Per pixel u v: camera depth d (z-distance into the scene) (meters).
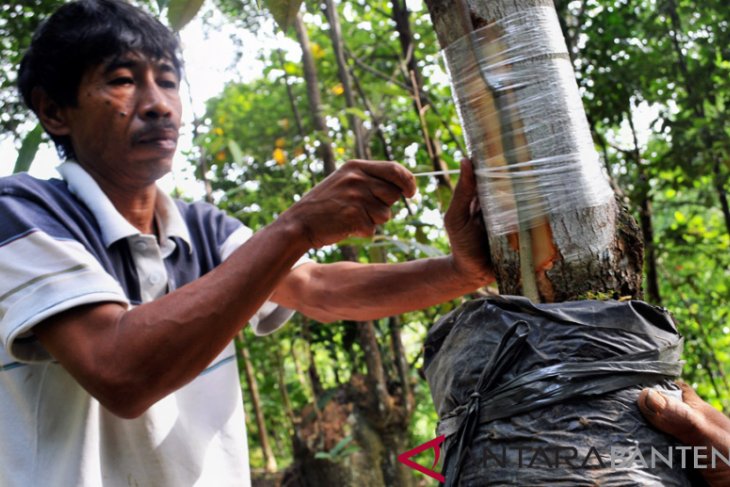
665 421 1.14
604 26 3.77
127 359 1.29
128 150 1.60
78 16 1.59
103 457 1.54
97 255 1.54
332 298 1.87
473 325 1.25
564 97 1.26
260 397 5.50
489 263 1.59
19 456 1.53
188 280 1.73
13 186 1.52
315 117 3.61
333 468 3.71
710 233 4.56
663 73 3.71
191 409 1.66
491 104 1.27
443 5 1.32
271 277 1.35
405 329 5.02
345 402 3.88
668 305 4.98
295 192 4.23
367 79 4.31
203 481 1.62
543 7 1.28
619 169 4.23
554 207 1.24
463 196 1.45
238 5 3.60
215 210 1.92
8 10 3.00
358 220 1.37
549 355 1.17
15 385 1.54
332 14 3.54
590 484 1.10
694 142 3.69
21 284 1.38
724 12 3.59
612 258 1.26
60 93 1.61
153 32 1.62
